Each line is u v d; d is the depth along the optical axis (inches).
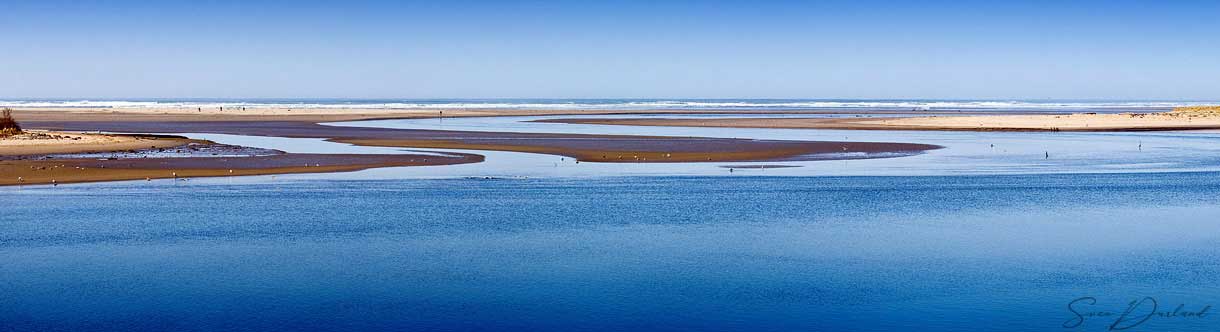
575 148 2397.9
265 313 777.6
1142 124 3651.6
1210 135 3127.5
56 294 829.8
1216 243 1066.1
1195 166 1952.5
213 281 876.6
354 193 1455.5
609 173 1775.3
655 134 3095.5
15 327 737.6
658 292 845.2
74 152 2140.7
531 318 767.7
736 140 2738.7
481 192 1473.9
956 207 1323.8
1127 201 1392.7
